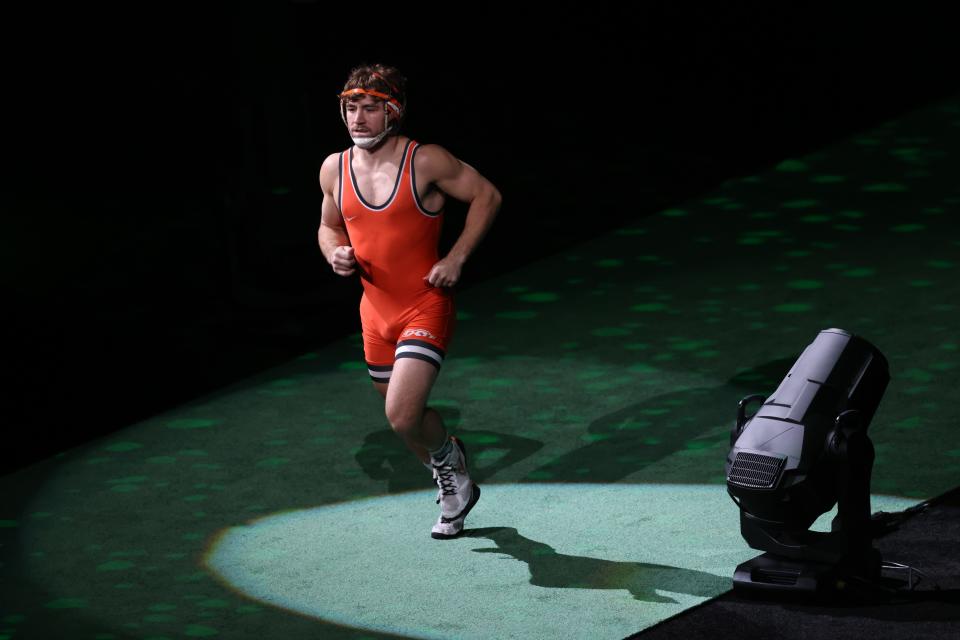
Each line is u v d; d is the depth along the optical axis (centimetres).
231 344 2183
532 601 1344
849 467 1276
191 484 1681
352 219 1457
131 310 2348
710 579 1369
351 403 1925
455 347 2089
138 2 4678
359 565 1447
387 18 4391
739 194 2775
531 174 2997
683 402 1841
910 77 3528
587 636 1266
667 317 2150
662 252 2470
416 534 1519
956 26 3947
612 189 2864
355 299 2350
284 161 2355
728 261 2392
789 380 1338
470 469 1681
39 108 3719
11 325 2286
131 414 1922
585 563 1423
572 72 3794
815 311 2128
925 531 1432
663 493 1588
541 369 1981
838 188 2764
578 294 2288
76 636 1311
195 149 3306
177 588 1409
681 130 3253
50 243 2698
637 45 4031
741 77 3656
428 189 1445
